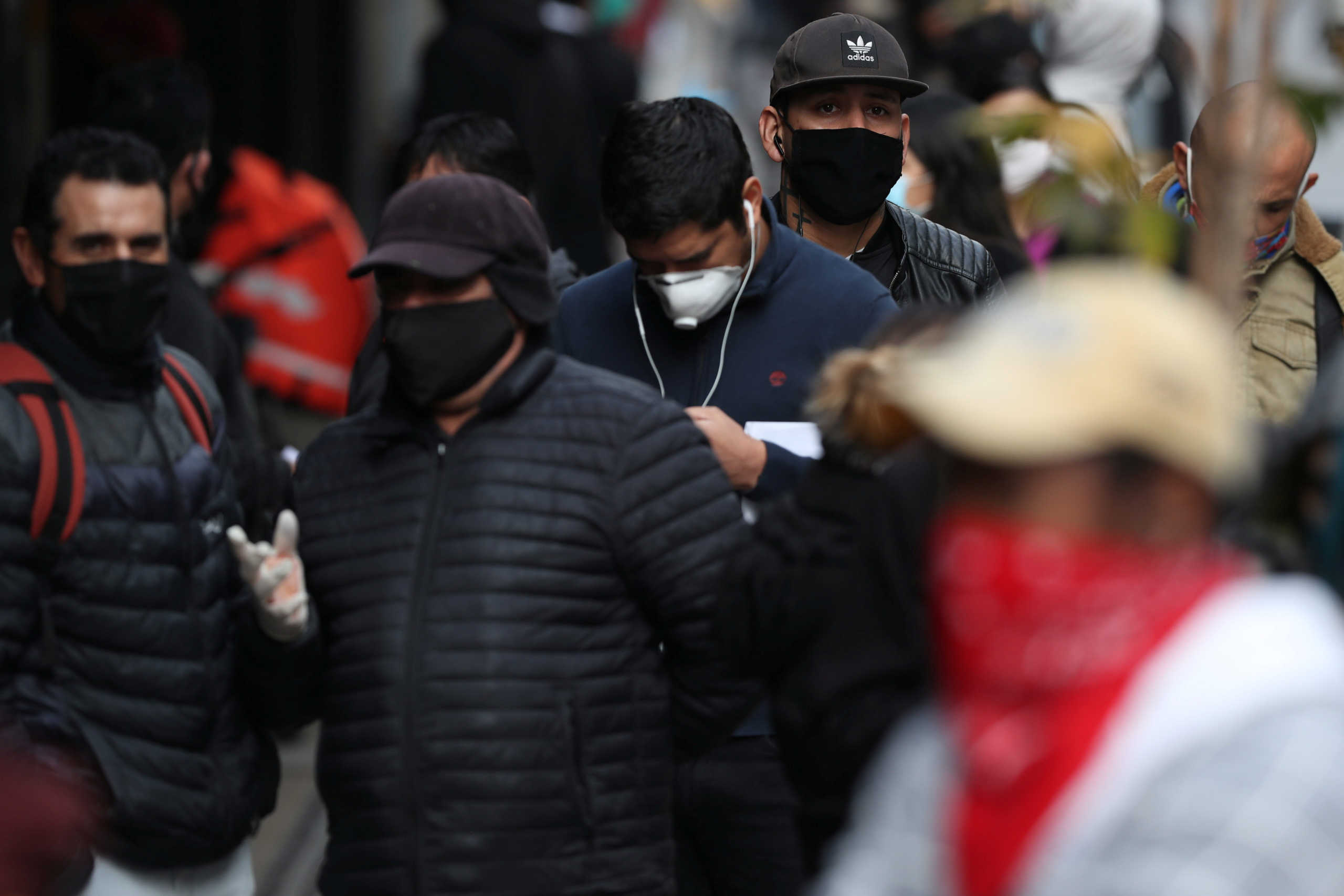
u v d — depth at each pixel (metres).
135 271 12.24
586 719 11.42
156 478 12.44
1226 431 6.18
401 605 11.52
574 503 11.54
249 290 23.30
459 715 11.28
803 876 13.00
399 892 11.30
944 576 6.51
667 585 11.66
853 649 10.23
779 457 13.28
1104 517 6.18
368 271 11.64
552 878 11.29
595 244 31.56
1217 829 5.84
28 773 5.70
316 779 12.05
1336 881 5.78
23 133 30.91
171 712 12.34
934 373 6.38
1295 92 9.57
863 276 14.05
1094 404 6.08
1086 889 6.06
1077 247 10.13
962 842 6.61
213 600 12.74
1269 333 15.14
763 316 13.81
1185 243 9.69
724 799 13.38
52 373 12.27
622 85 33.25
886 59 14.76
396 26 51.56
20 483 11.84
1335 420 8.68
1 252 30.58
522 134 30.16
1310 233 15.25
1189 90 21.31
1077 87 20.70
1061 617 6.21
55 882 5.67
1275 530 8.73
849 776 10.09
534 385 11.81
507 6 30.00
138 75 18.38
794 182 15.09
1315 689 5.99
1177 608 6.20
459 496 11.62
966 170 17.41
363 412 12.52
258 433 18.30
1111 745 6.14
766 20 59.00
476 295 11.59
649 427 11.77
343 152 50.53
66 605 12.05
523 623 11.37
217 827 12.52
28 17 30.67
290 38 47.28
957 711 6.62
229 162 23.77
